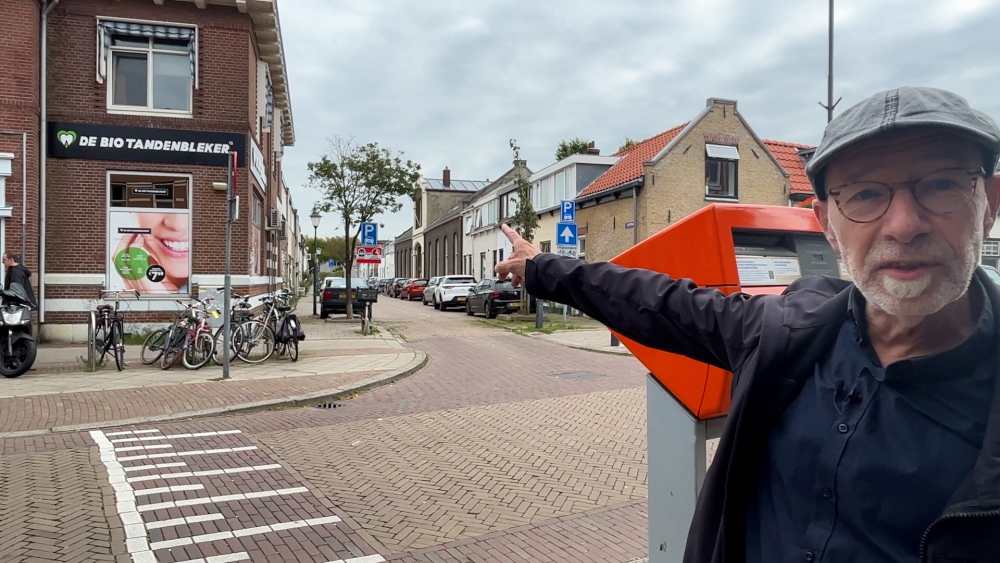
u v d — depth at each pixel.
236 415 7.48
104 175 12.86
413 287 38.16
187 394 8.27
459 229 40.03
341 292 21.38
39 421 6.92
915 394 1.16
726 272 2.27
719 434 2.35
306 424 7.02
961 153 1.15
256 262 16.27
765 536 1.32
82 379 9.21
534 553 3.80
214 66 13.44
